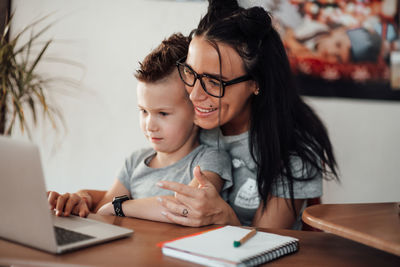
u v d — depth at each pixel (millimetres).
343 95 2330
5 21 2414
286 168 1127
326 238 889
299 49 2311
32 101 2193
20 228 760
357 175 2383
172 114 1143
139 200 1046
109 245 787
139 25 2393
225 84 1015
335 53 2307
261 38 1058
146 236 855
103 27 2412
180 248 732
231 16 1039
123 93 2428
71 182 2494
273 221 1146
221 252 722
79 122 2463
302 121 1209
